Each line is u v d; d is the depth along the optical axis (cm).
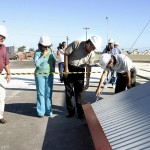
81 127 600
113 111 464
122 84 644
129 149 332
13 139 536
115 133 381
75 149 489
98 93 621
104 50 1087
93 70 2089
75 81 652
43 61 654
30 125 618
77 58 636
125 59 615
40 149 489
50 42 651
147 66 2825
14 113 718
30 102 853
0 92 619
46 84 671
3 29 601
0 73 615
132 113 424
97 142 359
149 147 322
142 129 365
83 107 530
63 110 746
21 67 2759
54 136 550
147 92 488
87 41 618
